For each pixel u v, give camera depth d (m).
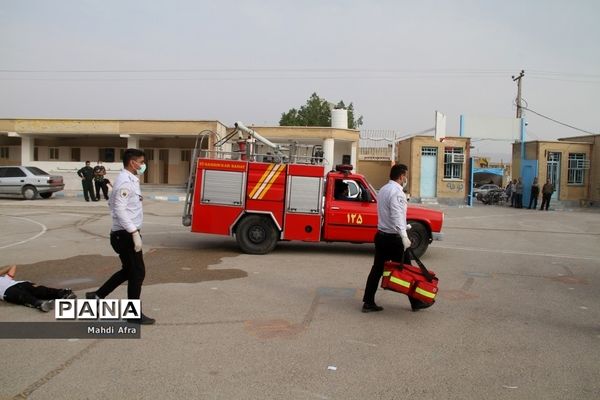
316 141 29.67
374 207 10.41
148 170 33.28
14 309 5.92
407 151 30.62
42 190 23.11
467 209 26.52
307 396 3.88
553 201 30.31
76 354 4.61
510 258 10.88
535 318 6.24
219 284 7.50
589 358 4.89
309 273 8.57
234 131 11.87
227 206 10.27
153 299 6.54
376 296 7.09
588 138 31.00
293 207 10.25
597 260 10.89
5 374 4.16
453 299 7.07
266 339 5.14
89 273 7.95
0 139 35.06
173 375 4.19
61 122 29.52
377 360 4.68
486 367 4.59
